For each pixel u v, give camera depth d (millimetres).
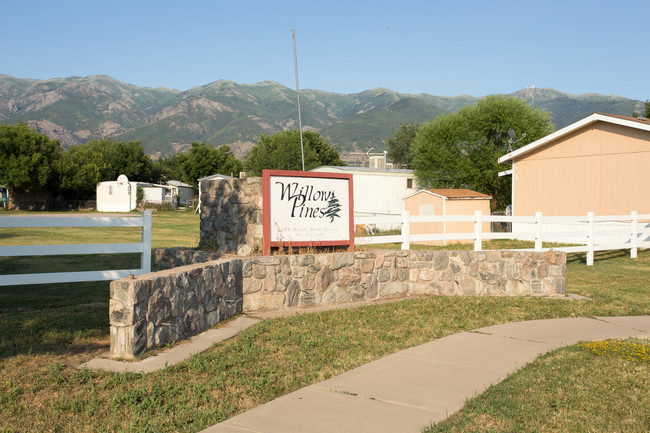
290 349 6160
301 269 8773
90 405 4324
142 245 8406
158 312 5980
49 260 14547
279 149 54812
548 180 21562
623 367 5641
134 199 58531
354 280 9422
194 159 80000
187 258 9555
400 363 5699
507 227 23797
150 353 5762
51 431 3924
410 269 10281
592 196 20078
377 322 7645
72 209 59938
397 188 32125
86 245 7949
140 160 80438
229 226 9492
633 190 18812
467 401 4512
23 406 4312
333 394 4707
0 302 8586
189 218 44656
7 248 7320
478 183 33312
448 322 7754
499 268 10266
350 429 3928
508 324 7781
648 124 18062
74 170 59906
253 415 4191
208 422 4113
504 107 32719
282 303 8570
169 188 70500
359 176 30453
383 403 4488
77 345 6102
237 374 5230
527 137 32625
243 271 8219
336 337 6723
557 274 10375
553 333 7230
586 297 10258
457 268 10336
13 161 54406
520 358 5918
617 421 4250
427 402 4523
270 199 9250
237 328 7129
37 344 6055
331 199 9844
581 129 20359
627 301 9789
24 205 57875
